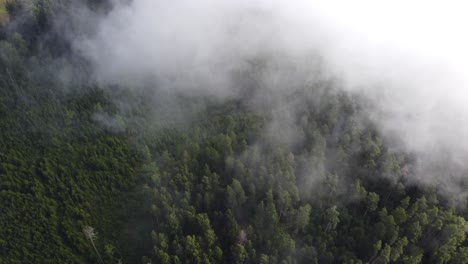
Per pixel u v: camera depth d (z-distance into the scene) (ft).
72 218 320.29
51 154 355.77
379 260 297.53
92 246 308.19
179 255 287.69
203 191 330.54
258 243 307.37
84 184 341.82
